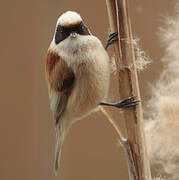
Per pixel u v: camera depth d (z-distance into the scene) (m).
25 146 2.63
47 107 2.63
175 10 2.49
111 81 2.55
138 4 2.60
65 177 2.61
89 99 2.55
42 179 2.61
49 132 2.62
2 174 2.63
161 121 2.48
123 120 2.50
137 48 2.50
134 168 2.49
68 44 2.54
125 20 2.50
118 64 2.50
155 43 2.57
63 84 2.55
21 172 2.62
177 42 2.48
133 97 2.49
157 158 2.48
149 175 2.49
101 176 2.63
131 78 2.50
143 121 2.49
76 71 2.54
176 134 2.47
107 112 2.54
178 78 2.48
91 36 2.55
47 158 2.61
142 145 2.49
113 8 2.50
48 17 2.61
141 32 2.58
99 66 2.54
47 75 2.56
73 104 2.55
